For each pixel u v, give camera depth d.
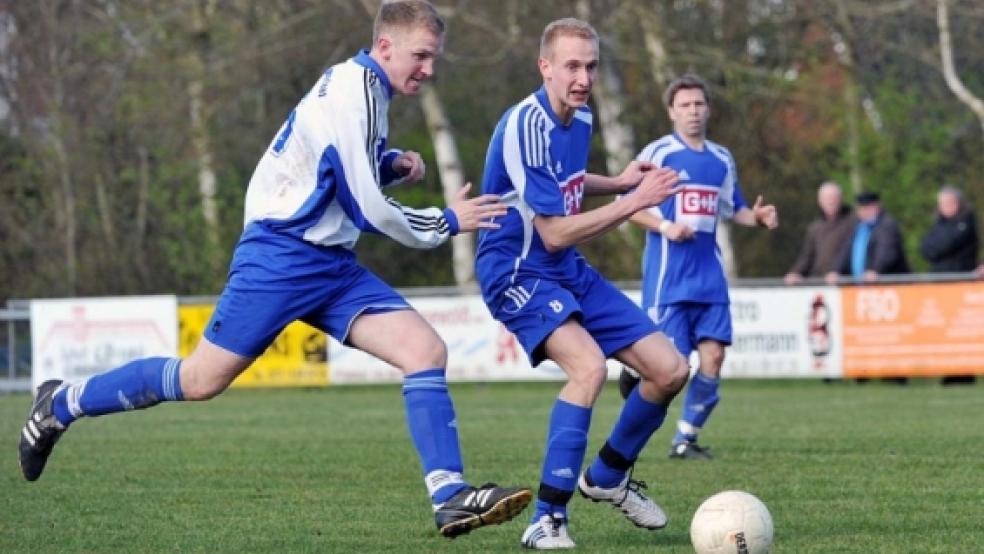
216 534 22.77
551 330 21.20
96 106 90.44
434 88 85.31
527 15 82.62
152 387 20.83
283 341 62.81
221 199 89.06
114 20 88.06
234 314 19.92
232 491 27.95
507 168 21.12
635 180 23.05
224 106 87.81
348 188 19.31
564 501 21.05
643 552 20.38
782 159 88.88
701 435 38.47
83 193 90.38
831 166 89.62
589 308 21.80
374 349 20.06
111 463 33.09
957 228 59.34
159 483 29.33
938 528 22.30
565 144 21.45
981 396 51.56
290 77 88.88
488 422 43.84
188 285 89.00
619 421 22.11
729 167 34.28
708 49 83.19
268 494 27.45
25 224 89.62
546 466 21.03
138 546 21.75
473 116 99.94
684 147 34.16
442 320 60.72
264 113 91.38
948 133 89.81
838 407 47.56
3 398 61.62
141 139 90.00
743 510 18.78
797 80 86.69
